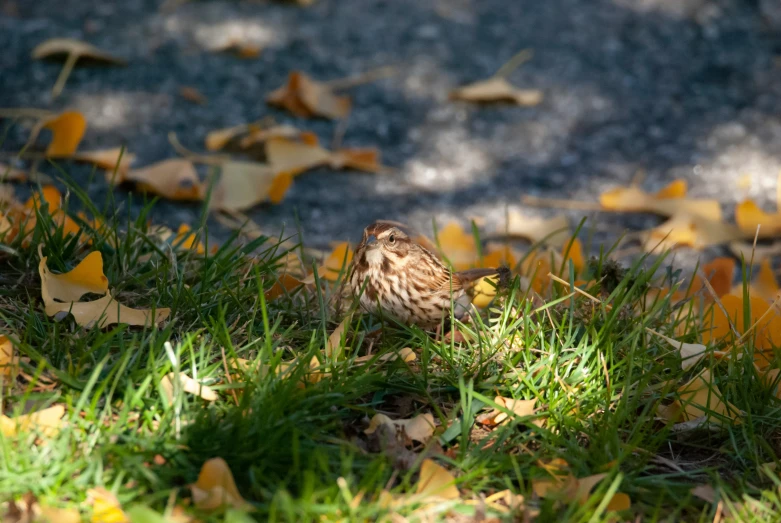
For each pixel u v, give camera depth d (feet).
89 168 42.24
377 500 18.63
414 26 58.34
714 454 22.68
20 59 50.62
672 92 53.42
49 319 24.11
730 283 32.94
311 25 57.88
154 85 50.24
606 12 60.64
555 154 48.44
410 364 24.07
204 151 45.60
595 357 23.95
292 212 42.55
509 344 24.85
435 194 44.80
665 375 24.35
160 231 30.45
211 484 18.26
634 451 21.93
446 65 54.70
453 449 21.20
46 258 25.95
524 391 23.31
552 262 29.73
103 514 17.54
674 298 31.30
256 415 20.17
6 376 21.11
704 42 57.77
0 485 17.78
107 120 46.85
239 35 55.83
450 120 50.62
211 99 49.75
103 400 20.85
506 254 32.71
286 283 27.58
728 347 26.14
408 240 26.76
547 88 53.36
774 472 21.49
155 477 18.30
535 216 43.42
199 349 23.15
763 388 24.02
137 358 21.76
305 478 18.53
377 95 51.90
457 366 23.73
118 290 25.68
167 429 19.86
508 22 59.26
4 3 56.59
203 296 25.41
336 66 53.83
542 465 20.22
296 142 46.47
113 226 28.32
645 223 43.19
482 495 19.88
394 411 22.72
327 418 21.17
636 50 56.85
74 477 18.72
